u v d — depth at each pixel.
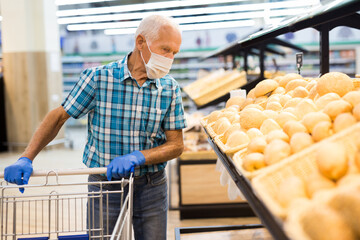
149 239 1.75
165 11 7.53
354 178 0.68
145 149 1.73
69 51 9.30
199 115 4.61
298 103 1.25
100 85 1.65
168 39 1.53
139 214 1.75
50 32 6.83
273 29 1.79
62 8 9.38
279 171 0.84
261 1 8.76
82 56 9.32
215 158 3.37
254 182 0.79
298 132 1.00
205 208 3.36
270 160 0.93
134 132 1.68
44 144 1.64
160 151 1.66
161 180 1.78
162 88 1.70
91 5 9.37
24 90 6.74
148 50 1.57
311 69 8.13
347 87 1.23
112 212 1.68
